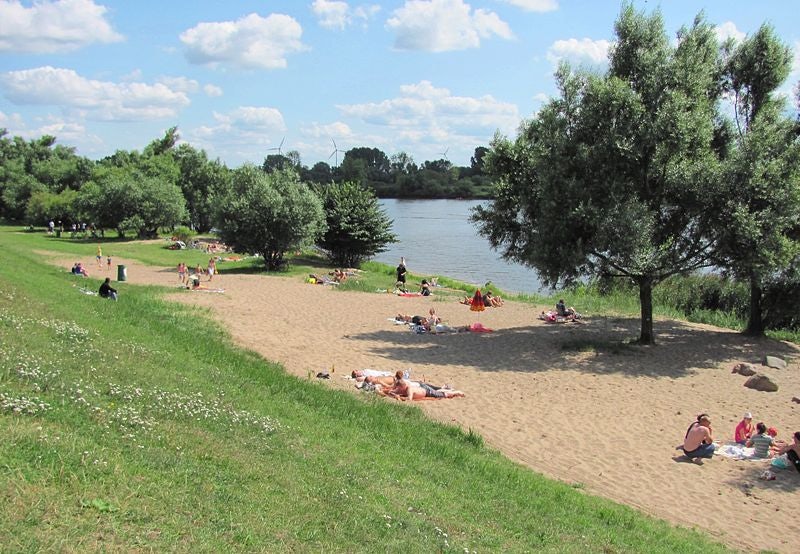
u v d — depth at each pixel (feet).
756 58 90.68
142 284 118.93
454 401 57.77
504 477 38.58
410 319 95.81
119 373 39.24
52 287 73.97
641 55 80.12
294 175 158.40
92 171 335.47
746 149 76.07
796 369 74.74
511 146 94.73
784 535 36.32
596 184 79.05
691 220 81.30
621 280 92.58
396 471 34.83
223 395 41.60
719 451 49.03
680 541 32.89
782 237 74.69
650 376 69.56
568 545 29.53
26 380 31.73
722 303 118.42
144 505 22.20
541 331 92.63
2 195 333.21
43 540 18.42
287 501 26.25
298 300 110.42
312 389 51.88
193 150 316.60
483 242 272.31
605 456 46.91
